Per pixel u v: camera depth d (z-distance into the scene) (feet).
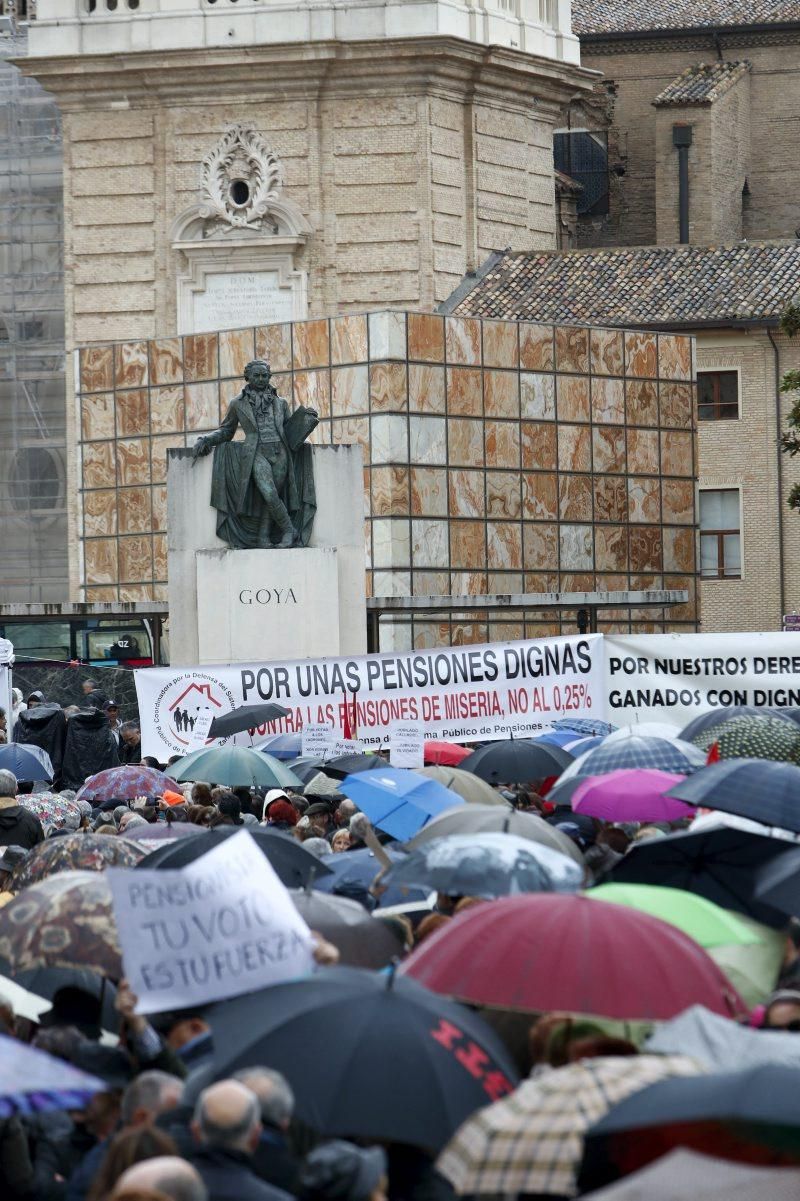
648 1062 42.75
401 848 81.35
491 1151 40.88
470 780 98.37
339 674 136.98
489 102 346.33
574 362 301.63
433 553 289.74
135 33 338.75
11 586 359.87
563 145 400.26
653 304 331.36
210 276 343.87
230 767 113.50
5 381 358.23
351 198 340.39
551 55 352.90
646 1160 39.37
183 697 138.62
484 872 63.46
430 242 338.13
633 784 89.10
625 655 135.03
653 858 69.31
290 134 339.77
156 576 311.88
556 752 114.93
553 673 135.23
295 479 174.91
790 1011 52.39
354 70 336.49
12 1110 41.29
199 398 306.76
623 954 51.70
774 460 330.95
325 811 103.81
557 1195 42.57
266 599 174.09
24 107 357.61
